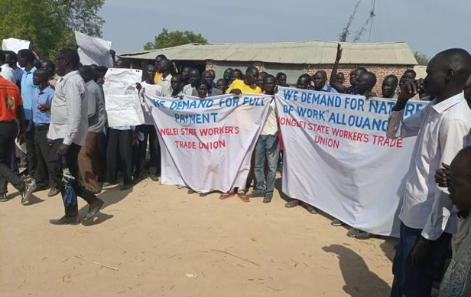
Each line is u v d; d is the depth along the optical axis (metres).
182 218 5.86
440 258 2.99
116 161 7.29
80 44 7.79
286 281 4.23
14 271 4.25
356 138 5.63
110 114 6.87
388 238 5.46
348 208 5.72
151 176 7.73
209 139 6.89
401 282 3.24
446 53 2.79
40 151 6.74
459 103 2.77
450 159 2.72
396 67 21.16
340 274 4.43
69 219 5.52
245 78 7.52
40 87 6.53
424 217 2.98
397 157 5.21
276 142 6.66
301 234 5.46
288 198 6.95
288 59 22.45
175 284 4.09
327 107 5.98
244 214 6.11
